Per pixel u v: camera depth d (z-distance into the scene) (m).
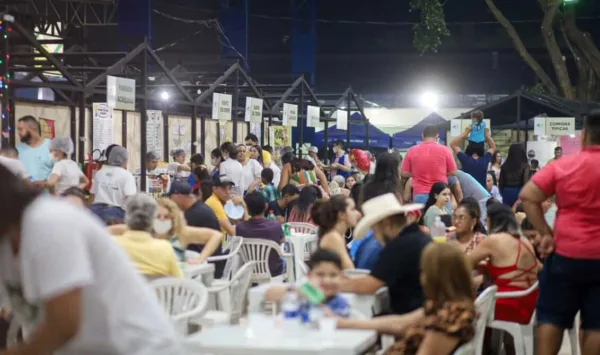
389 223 7.41
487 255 9.09
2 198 3.90
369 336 5.79
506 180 15.69
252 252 12.67
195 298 7.84
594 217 7.48
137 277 4.25
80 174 12.80
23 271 3.89
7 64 14.54
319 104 27.61
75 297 3.84
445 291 6.01
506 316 8.92
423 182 14.12
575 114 27.75
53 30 27.38
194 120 21.20
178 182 11.64
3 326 8.92
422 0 37.75
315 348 5.34
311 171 18.91
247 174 19.09
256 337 5.60
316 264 6.40
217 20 37.25
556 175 7.61
